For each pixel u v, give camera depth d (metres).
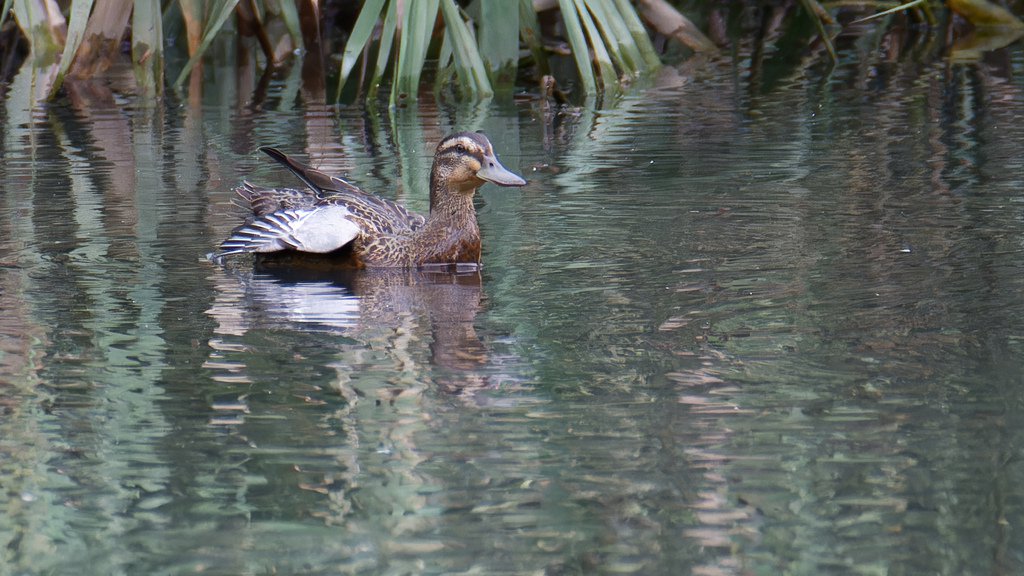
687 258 11.77
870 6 32.03
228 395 8.36
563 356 9.06
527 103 22.23
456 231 11.94
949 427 7.55
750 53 27.41
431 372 8.78
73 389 8.48
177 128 19.95
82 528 6.55
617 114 20.84
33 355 9.18
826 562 6.09
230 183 15.70
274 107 22.16
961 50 26.81
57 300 10.66
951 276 10.68
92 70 25.05
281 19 26.62
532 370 8.78
